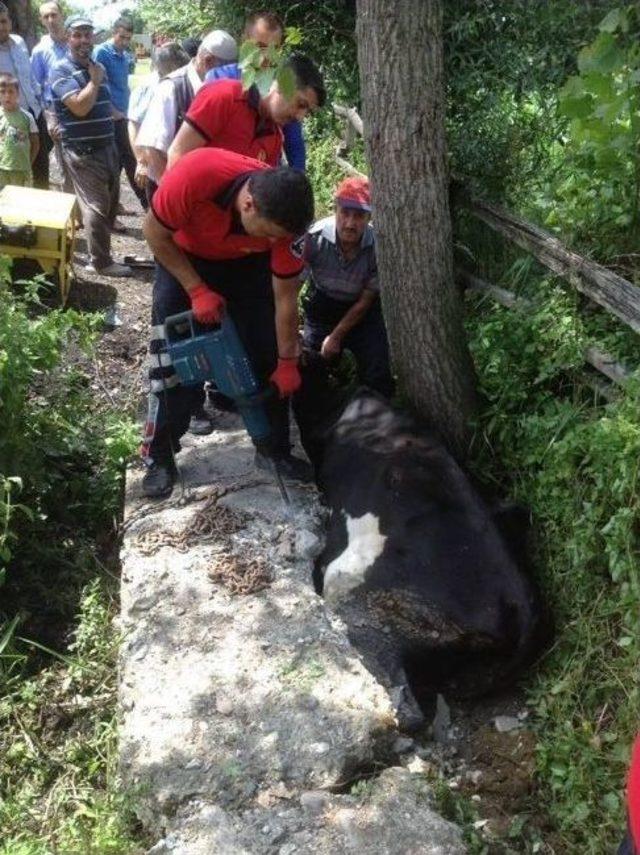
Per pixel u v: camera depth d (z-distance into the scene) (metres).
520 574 3.72
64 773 3.69
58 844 3.27
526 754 3.51
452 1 5.53
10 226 6.54
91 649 4.18
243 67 3.49
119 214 9.56
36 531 4.89
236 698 3.38
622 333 3.96
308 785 3.13
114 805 3.26
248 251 3.96
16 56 8.30
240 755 3.20
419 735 3.58
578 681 3.53
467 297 5.06
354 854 2.88
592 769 3.30
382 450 4.15
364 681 3.46
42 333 4.87
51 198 7.04
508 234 4.58
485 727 3.65
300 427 4.76
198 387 4.38
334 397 4.79
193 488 4.45
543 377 4.10
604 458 3.50
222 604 3.78
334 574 3.86
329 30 6.84
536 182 5.16
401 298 4.34
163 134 5.16
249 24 4.62
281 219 3.54
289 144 5.02
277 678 3.46
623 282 3.85
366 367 4.88
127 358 6.52
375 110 4.11
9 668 4.10
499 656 3.68
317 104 4.22
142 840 3.16
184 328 4.15
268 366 4.30
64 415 5.53
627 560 3.37
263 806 3.07
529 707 3.69
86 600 4.37
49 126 7.63
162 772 3.17
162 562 4.00
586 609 3.64
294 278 3.92
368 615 3.73
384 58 4.01
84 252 8.20
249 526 4.17
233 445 4.80
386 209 4.22
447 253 4.30
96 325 6.26
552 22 5.45
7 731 3.87
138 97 6.59
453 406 4.46
